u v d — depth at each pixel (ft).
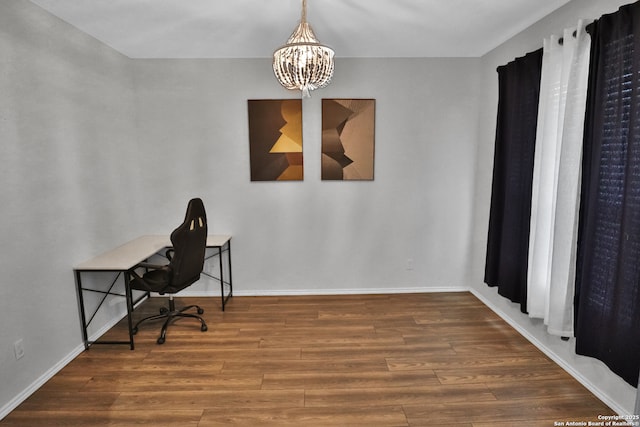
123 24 9.04
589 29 6.84
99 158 10.10
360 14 8.60
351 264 13.09
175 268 9.50
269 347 9.46
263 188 12.60
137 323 10.48
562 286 7.70
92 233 9.76
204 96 12.12
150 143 12.25
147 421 6.80
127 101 11.62
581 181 7.27
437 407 7.16
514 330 10.36
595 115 6.75
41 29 7.98
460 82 12.33
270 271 13.06
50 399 7.41
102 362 8.77
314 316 11.32
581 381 7.84
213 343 9.69
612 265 6.59
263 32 9.71
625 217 6.20
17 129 7.32
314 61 6.41
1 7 6.97
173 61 11.95
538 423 6.73
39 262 7.86
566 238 7.54
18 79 7.36
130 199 11.75
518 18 8.94
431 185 12.76
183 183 12.46
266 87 12.12
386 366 8.57
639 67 5.90
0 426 6.67
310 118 12.31
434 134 12.52
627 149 6.16
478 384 7.87
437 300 12.57
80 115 9.30
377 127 12.44
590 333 7.08
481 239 12.44
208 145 12.33
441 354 9.09
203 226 10.32
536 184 8.64
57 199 8.43
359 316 11.31
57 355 8.39
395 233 12.98
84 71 9.48
